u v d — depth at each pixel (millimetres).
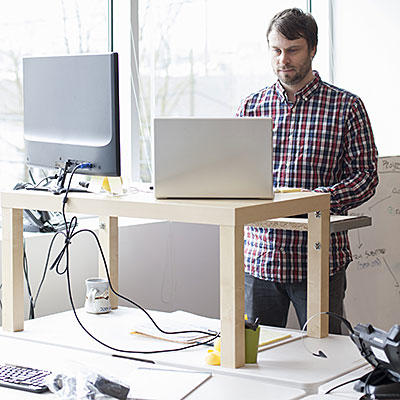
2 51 2969
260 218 1861
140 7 3449
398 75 4125
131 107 3436
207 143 1907
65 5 3197
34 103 2223
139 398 1600
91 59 2021
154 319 2312
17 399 1607
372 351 1602
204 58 3762
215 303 3666
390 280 3977
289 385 1708
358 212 3762
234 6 3898
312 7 4367
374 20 4199
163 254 3365
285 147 2693
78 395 1590
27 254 2824
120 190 2104
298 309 2629
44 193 2164
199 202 1890
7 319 2191
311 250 2133
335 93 2658
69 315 2391
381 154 4230
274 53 2641
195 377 1735
